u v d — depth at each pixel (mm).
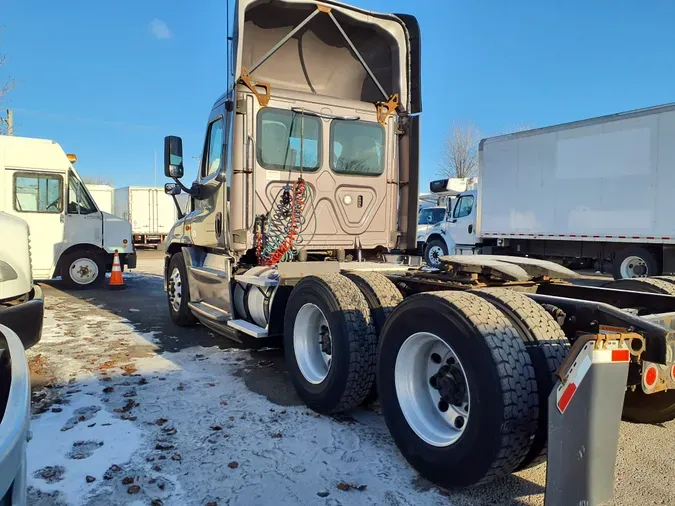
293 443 3572
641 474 3223
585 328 2893
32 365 5355
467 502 2865
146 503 2826
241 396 4508
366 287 4055
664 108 10695
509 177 13953
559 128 12664
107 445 3508
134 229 28094
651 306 3654
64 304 9562
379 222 6066
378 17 5809
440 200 18906
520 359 2668
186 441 3584
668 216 10742
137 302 9844
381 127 6047
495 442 2574
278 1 5211
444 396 3027
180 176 6039
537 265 3955
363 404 4270
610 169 11688
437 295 3023
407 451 3150
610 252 12352
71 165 11555
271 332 4844
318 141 5629
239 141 5242
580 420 2309
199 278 6551
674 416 3662
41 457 3330
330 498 2889
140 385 4770
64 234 11445
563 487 2359
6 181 10852
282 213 5434
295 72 6078
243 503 2834
